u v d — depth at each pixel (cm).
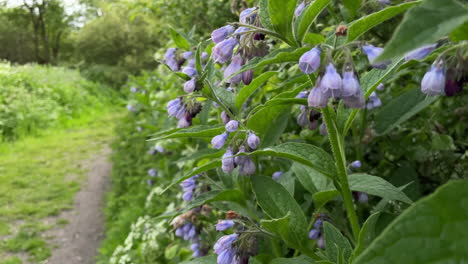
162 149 566
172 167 585
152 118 823
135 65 3075
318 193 214
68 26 4838
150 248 444
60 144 1370
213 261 223
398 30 71
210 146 332
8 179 1014
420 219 64
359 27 144
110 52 3291
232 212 221
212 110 382
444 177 279
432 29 71
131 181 816
